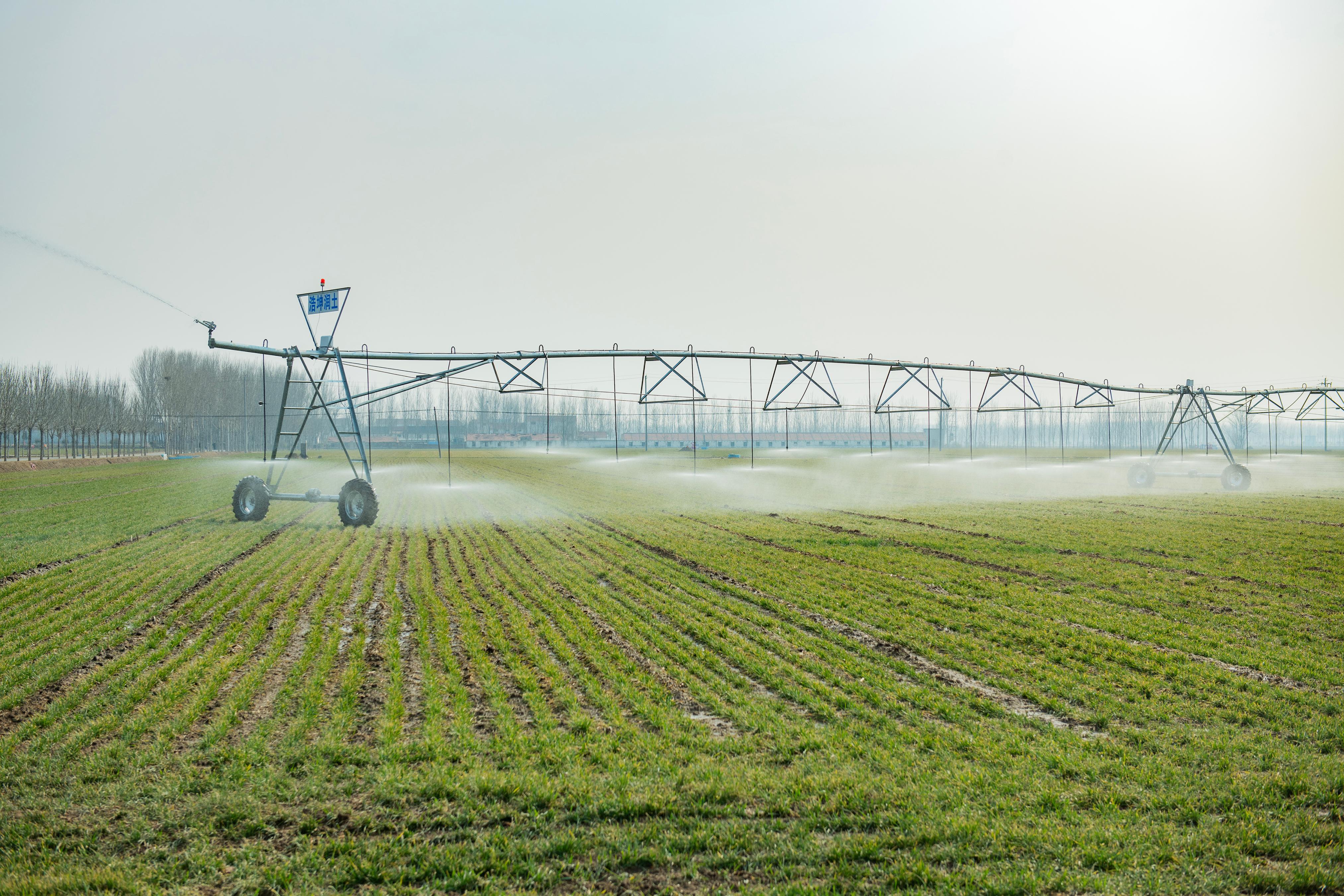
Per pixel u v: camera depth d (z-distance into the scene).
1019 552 21.17
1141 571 18.12
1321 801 6.71
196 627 12.83
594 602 14.89
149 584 16.23
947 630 12.94
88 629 12.66
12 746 7.94
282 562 19.41
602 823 6.52
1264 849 5.95
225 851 6.09
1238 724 8.63
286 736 8.14
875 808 6.70
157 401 105.69
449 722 8.64
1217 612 13.98
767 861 5.94
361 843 6.18
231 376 114.19
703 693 9.64
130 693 9.41
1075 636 12.38
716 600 15.17
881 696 9.50
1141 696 9.58
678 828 6.42
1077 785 7.07
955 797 6.86
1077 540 23.45
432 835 6.33
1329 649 11.52
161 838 6.29
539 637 12.36
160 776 7.25
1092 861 5.83
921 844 6.17
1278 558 19.84
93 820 6.53
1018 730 8.46
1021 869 5.73
